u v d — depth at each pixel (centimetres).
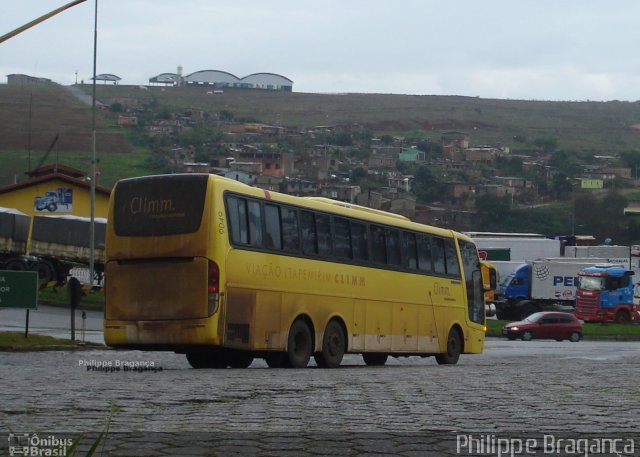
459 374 1939
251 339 2072
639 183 19900
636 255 6862
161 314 2025
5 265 5759
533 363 2559
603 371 2059
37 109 19050
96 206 6862
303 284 2231
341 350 2355
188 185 2025
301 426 1050
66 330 3962
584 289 6600
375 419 1116
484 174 19388
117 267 2075
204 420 1087
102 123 18938
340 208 2391
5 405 1208
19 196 6806
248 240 2081
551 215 15112
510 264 7425
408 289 2627
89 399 1284
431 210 15050
